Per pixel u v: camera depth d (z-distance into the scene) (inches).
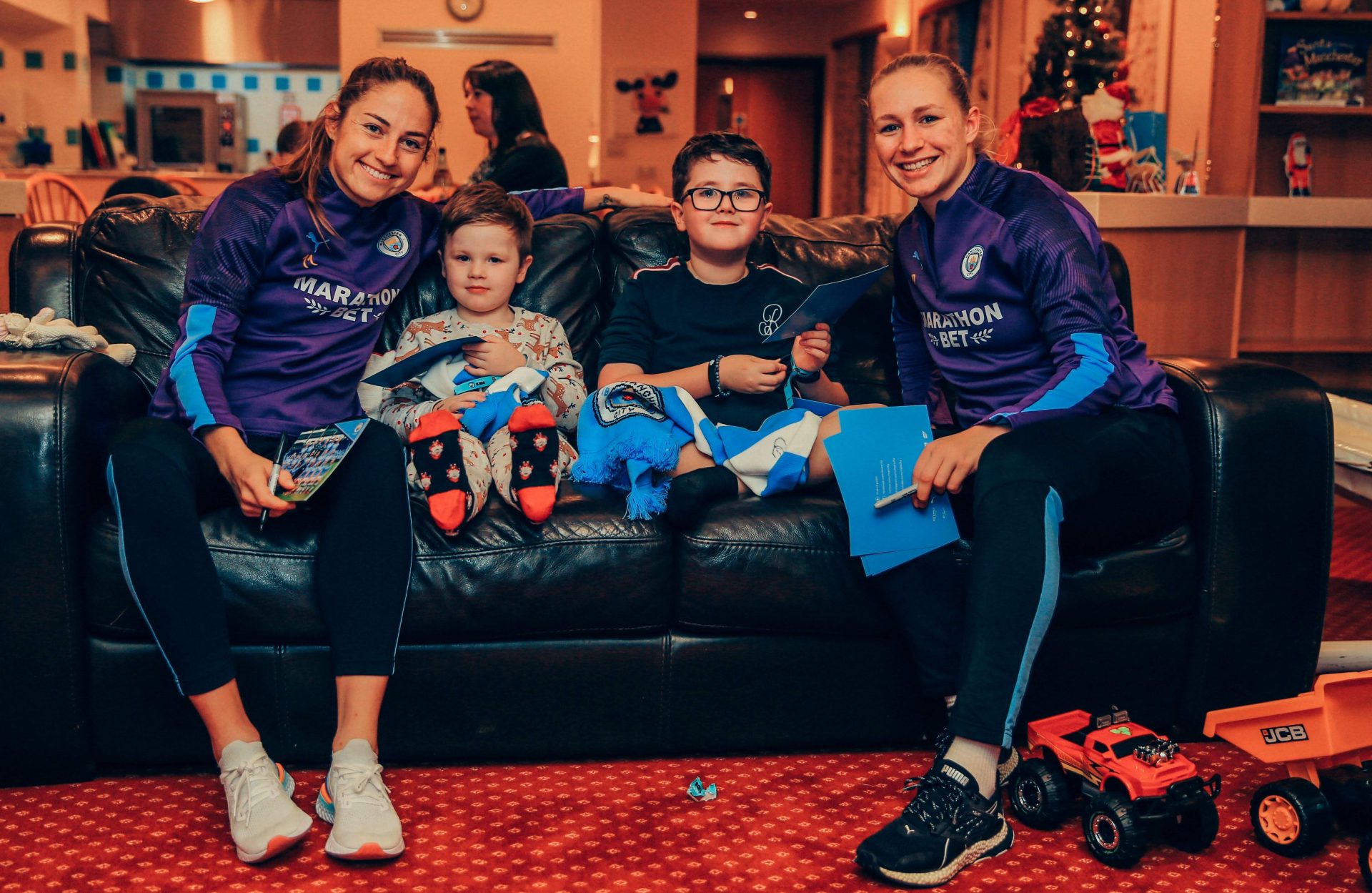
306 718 62.3
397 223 72.8
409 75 67.8
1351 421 83.8
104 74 275.1
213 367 63.0
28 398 58.5
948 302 67.4
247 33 274.7
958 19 281.0
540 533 62.2
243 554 59.9
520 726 64.3
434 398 72.3
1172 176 183.6
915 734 67.1
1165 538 66.0
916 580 62.7
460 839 55.9
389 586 59.2
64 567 59.1
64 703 60.1
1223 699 67.0
